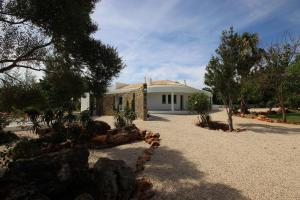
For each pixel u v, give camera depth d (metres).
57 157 5.64
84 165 5.91
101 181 5.70
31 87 8.27
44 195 4.89
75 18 7.37
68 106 11.86
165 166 8.45
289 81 22.84
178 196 6.23
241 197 6.18
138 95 21.89
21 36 7.42
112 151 10.44
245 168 8.35
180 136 13.75
